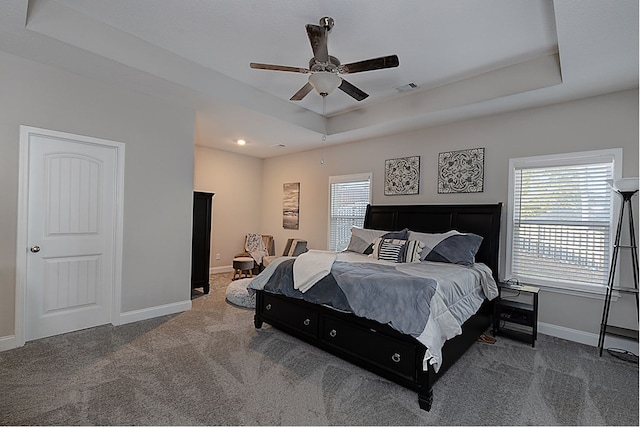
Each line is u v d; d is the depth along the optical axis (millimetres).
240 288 4355
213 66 3357
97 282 3266
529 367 2633
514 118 3688
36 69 2770
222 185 6355
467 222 3895
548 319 3424
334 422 1885
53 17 2385
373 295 2391
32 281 2855
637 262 2871
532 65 3061
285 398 2107
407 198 4609
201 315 3740
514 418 1961
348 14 2404
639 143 2836
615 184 2754
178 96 3498
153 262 3605
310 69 2502
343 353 2584
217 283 5453
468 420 1932
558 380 2426
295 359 2668
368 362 2400
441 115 3863
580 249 3264
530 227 3584
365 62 2377
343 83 2781
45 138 2887
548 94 3156
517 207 3674
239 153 6562
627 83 2889
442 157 4262
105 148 3270
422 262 3445
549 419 1958
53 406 1944
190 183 3914
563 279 3354
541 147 3492
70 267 3088
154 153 3572
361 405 2057
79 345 2818
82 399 2025
